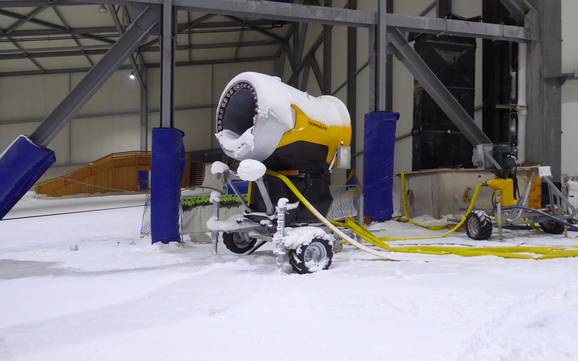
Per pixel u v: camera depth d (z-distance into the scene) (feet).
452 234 24.64
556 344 7.05
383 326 7.97
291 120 14.88
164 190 20.92
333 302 9.54
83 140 96.12
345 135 17.24
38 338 7.48
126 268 14.65
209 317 8.64
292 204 14.19
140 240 23.21
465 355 6.59
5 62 85.87
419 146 34.99
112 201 62.23
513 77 31.71
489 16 33.12
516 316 8.57
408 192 34.12
